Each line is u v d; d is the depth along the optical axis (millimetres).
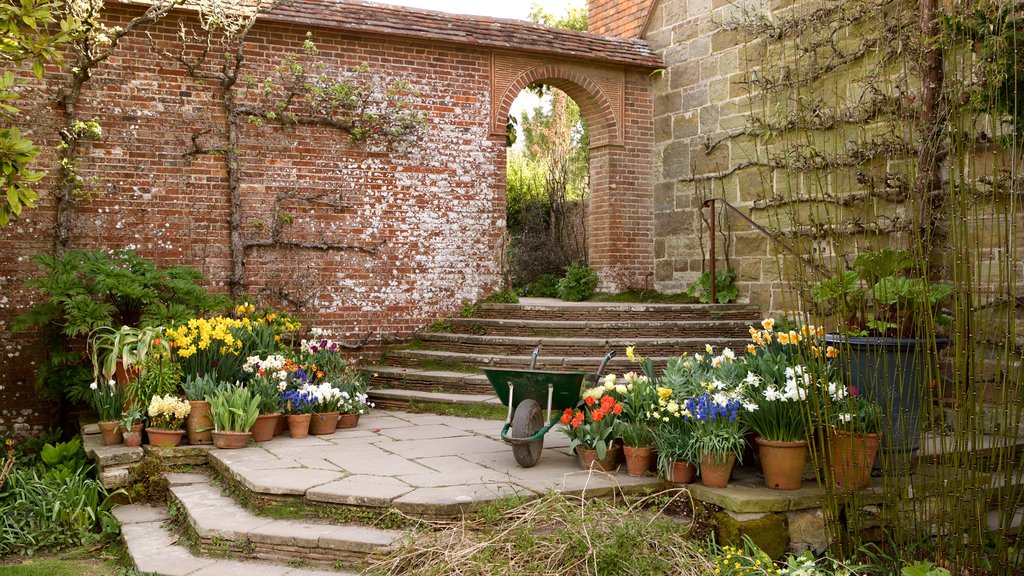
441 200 9273
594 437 4852
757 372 4922
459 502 4199
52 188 7688
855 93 7691
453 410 7367
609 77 10305
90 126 7578
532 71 9773
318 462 5234
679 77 10172
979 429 3906
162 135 8094
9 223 7543
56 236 7660
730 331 8703
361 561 4008
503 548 3762
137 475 5500
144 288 7113
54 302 7078
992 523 4840
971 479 3926
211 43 8281
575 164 18875
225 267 8336
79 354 7434
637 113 10508
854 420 4449
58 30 7438
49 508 5223
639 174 10547
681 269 10195
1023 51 4246
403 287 9078
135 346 6375
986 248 6293
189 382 6055
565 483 4520
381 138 8969
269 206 8492
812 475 4828
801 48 8320
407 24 9047
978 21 4422
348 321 8820
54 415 7734
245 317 7594
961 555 4078
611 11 11633
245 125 8398
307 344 7348
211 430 5891
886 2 6945
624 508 4234
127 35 7961
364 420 7066
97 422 6641
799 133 8422
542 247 14609
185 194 8188
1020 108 4301
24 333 7637
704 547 4215
